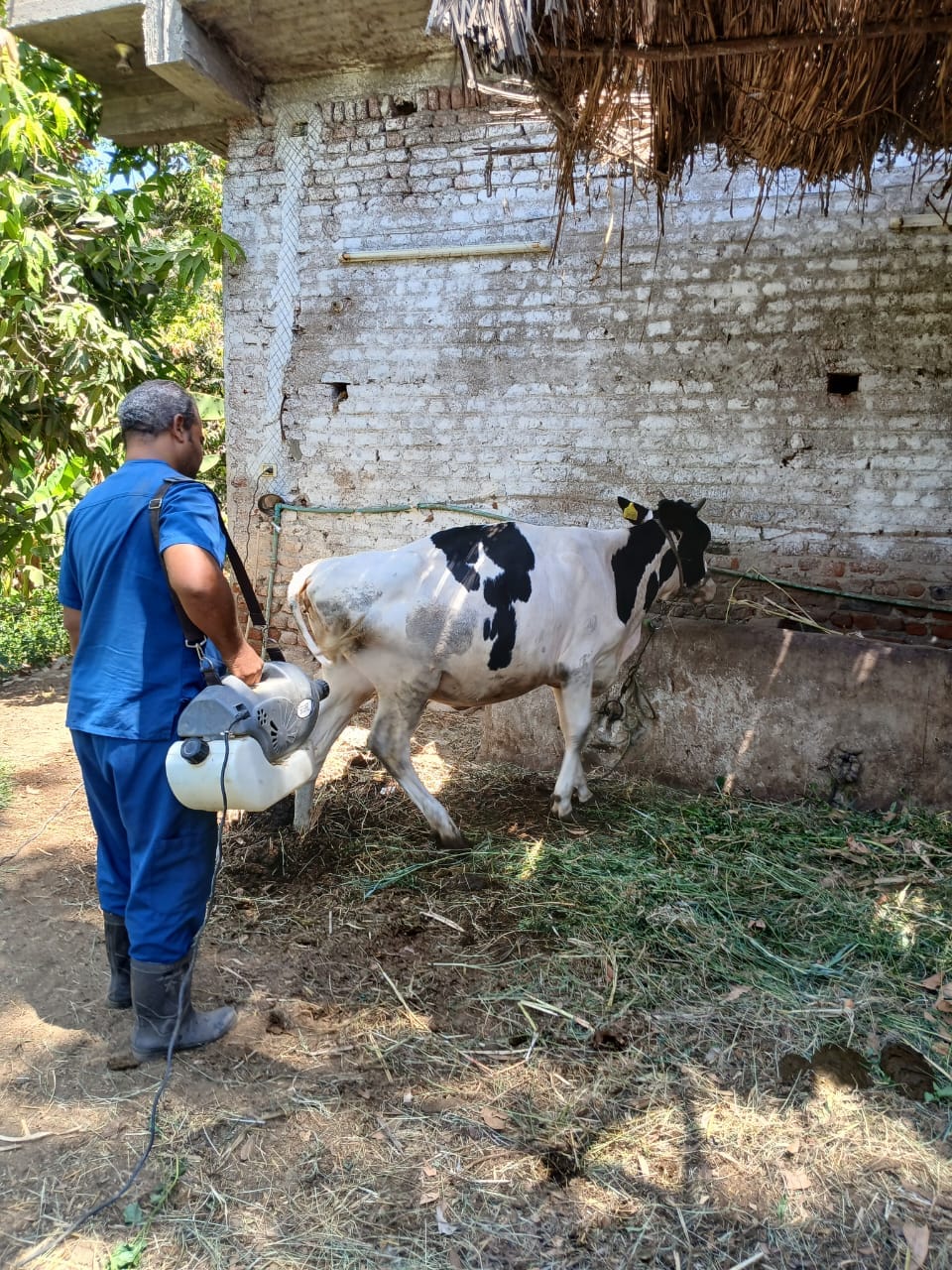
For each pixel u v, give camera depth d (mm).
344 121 5891
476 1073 2582
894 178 4891
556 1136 2338
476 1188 2166
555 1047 2697
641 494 5594
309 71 5875
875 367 5066
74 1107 2395
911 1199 2172
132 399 2576
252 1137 2307
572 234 5488
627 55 2846
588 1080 2555
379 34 5422
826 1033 2768
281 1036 2729
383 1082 2531
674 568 4504
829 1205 2152
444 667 3803
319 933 3326
